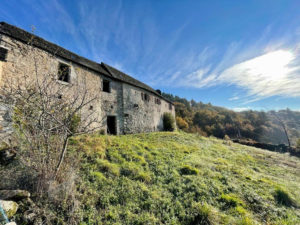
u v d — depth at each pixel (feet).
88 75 27.14
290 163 26.37
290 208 10.58
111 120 33.19
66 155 10.80
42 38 23.04
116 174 11.55
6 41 16.42
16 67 16.60
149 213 8.13
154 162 15.60
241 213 8.99
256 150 38.78
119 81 35.19
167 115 57.77
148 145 22.44
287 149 46.88
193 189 11.12
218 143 39.06
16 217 5.76
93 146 15.55
